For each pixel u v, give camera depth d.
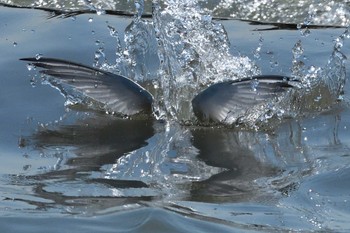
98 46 17.11
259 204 11.12
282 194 11.45
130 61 16.06
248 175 12.10
